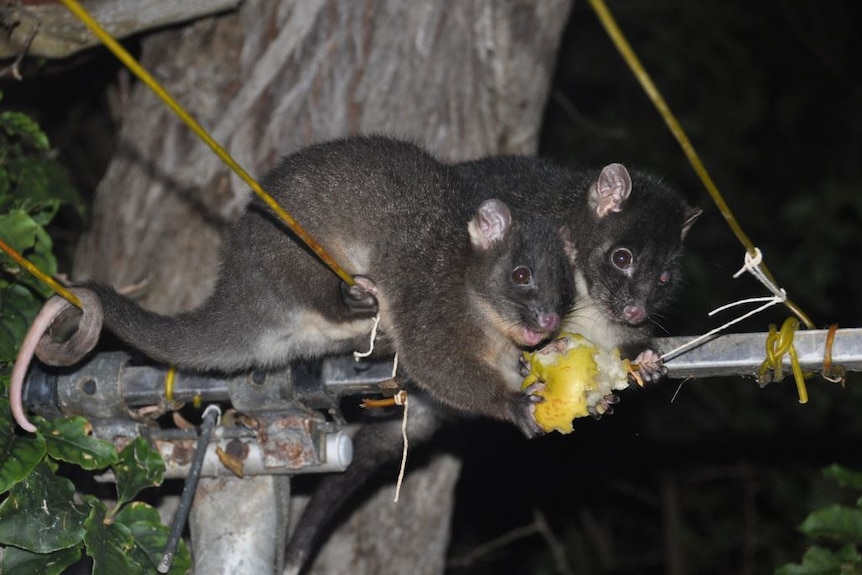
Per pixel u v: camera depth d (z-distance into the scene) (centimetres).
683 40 1358
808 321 502
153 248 755
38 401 528
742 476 1248
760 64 1427
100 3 727
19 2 713
